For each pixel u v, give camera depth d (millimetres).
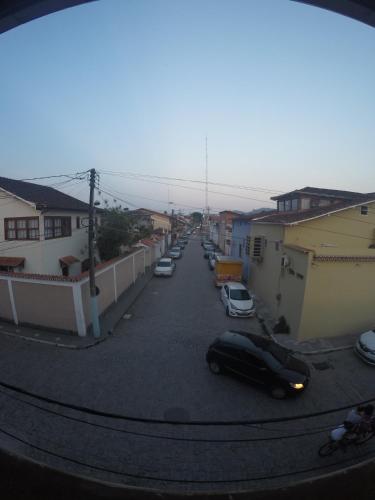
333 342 11914
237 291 16578
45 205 16312
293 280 13047
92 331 12875
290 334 12852
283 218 16312
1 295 13094
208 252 38281
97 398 8297
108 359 10594
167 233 49125
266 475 5922
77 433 6891
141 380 9297
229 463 6184
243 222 26016
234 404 8203
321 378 9555
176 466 6074
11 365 9938
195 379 9438
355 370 10039
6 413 7504
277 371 8492
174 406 8047
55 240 17953
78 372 9641
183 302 18125
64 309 12336
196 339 12609
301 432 7164
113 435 6879
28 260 16844
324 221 15109
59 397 8273
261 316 15594
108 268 15945
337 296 12062
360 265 12000
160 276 25766
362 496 3166
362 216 15562
